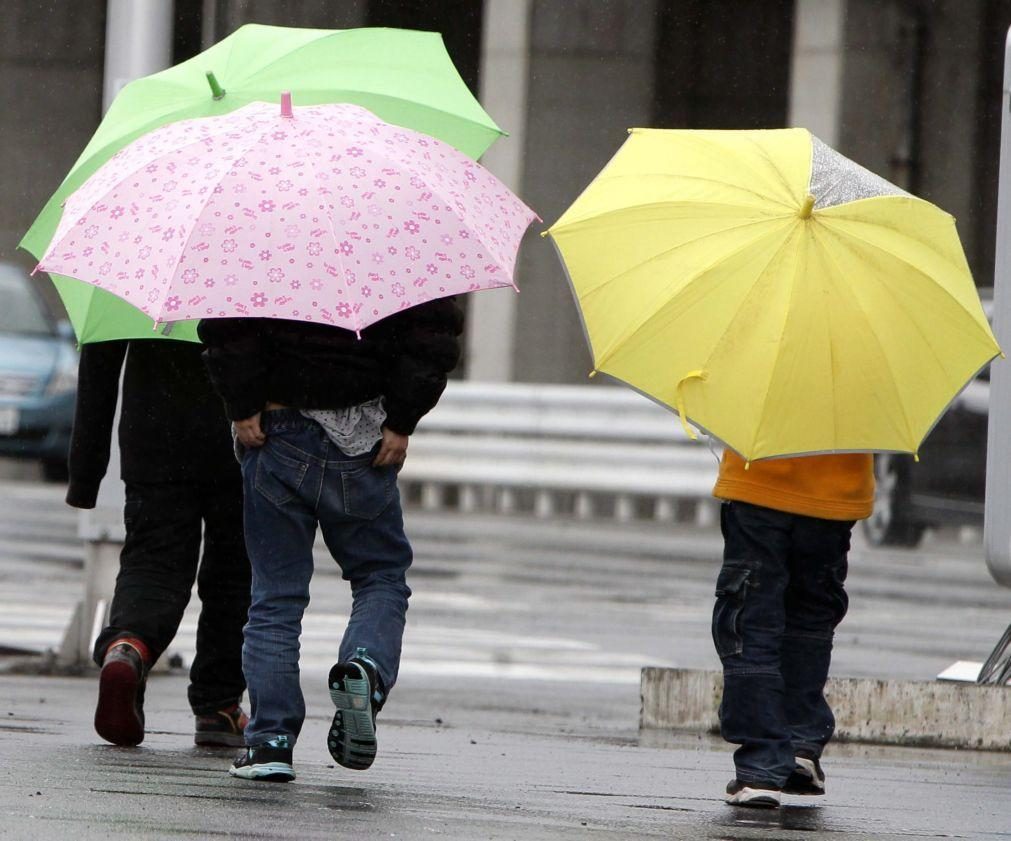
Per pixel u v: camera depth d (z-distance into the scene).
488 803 18.69
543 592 50.06
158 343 22.48
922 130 91.56
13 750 21.11
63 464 82.56
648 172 19.33
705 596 50.91
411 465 77.00
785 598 20.52
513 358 90.88
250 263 17.86
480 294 90.75
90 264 18.25
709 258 18.39
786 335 18.22
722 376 18.30
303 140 18.73
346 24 95.56
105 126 22.00
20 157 104.00
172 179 18.55
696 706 28.50
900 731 27.94
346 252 17.95
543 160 90.56
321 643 38.91
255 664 19.42
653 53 90.31
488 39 90.00
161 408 22.42
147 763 20.41
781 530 19.59
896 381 18.44
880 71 86.56
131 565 22.58
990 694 27.84
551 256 90.94
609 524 73.56
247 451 19.48
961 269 19.39
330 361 18.92
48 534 59.94
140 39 33.53
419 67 21.94
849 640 43.00
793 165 19.11
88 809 16.45
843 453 18.67
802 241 18.44
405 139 19.39
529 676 35.94
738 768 19.72
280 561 19.53
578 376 91.06
